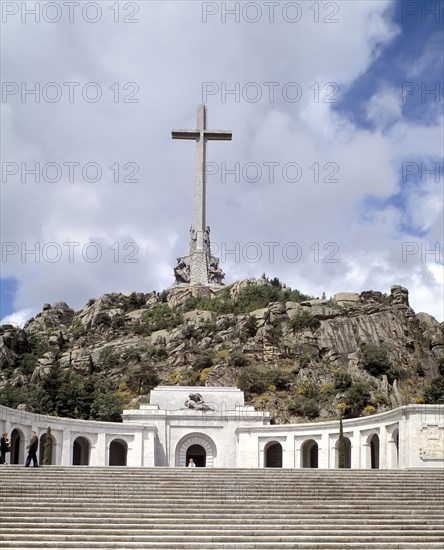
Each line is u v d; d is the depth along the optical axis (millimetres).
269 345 130250
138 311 156250
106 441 87062
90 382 117500
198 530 35906
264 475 47312
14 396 108312
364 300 147250
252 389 118312
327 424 86750
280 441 90250
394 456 74875
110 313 155375
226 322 137500
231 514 38438
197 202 150250
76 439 89188
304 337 132250
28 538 34281
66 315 169375
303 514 38750
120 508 38688
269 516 38188
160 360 131875
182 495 41469
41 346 144000
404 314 143750
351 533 36000
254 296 148875
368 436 80688
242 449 91312
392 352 132750
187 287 153750
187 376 123188
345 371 123938
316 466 97125
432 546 34719
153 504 39531
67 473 46094
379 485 44969
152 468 48250
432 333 145250
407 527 37062
